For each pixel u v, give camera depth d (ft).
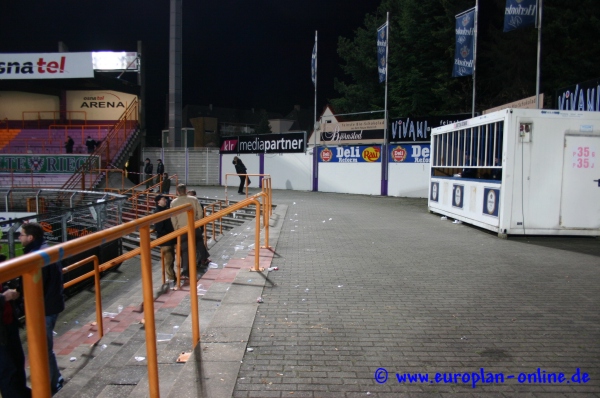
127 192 72.79
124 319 25.17
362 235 33.55
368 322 15.46
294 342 13.73
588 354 13.06
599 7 80.69
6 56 88.74
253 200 22.04
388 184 72.38
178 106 104.37
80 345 21.16
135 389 11.03
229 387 10.87
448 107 92.22
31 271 6.36
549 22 82.07
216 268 28.60
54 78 88.48
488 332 14.66
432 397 10.64
